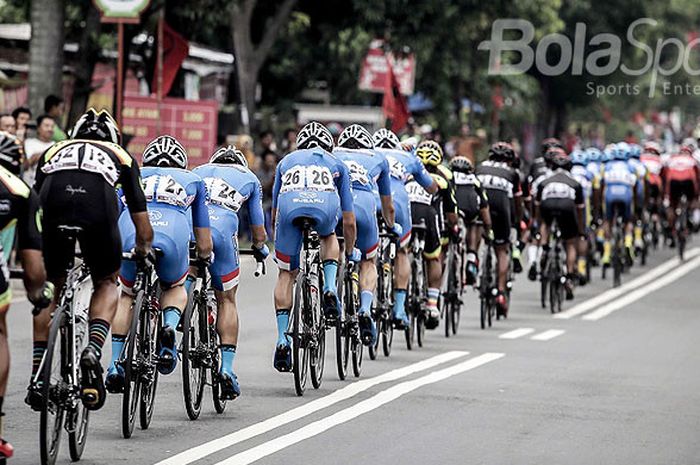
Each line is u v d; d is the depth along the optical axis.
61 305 20.06
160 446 21.75
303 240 27.22
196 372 24.34
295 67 97.50
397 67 77.38
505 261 42.47
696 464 21.61
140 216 21.33
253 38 75.50
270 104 101.06
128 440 22.22
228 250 24.81
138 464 20.33
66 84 69.19
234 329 24.86
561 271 46.59
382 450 21.86
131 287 23.31
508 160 42.06
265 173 64.19
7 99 65.69
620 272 56.72
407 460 21.16
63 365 19.94
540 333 39.75
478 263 39.91
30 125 45.91
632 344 37.72
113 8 47.31
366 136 30.69
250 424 23.86
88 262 20.69
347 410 25.48
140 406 23.03
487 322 42.12
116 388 22.05
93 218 20.41
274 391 27.64
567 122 157.00
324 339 28.28
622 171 56.66
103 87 74.75
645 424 25.08
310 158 27.53
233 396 24.81
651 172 70.75
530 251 47.56
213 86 92.38
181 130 60.16
